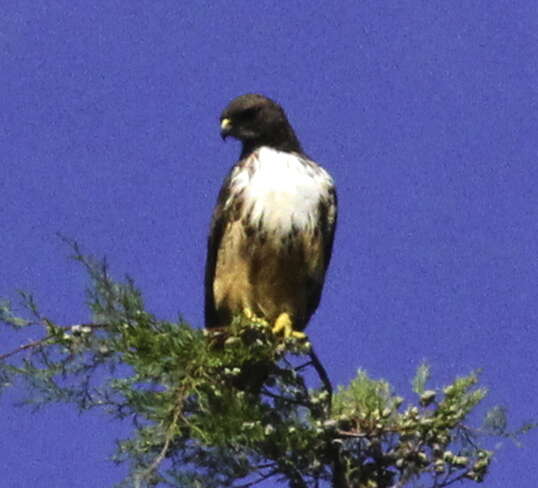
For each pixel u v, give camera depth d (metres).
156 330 11.00
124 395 10.69
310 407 11.69
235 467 11.12
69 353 10.89
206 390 10.95
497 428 11.16
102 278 11.02
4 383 10.91
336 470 11.40
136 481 9.75
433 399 11.31
